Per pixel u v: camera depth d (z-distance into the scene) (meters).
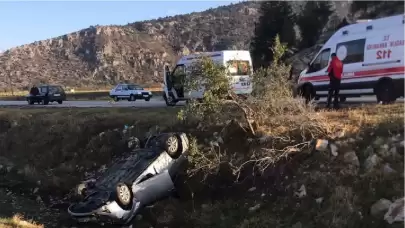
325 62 16.58
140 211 11.70
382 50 14.38
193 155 12.09
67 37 182.50
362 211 8.46
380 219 8.10
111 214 11.05
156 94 49.91
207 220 10.36
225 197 11.12
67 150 17.08
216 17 181.88
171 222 10.81
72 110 22.39
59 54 173.50
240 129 12.81
